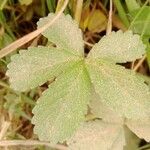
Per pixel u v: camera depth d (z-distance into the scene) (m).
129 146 0.17
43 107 0.13
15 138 0.18
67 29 0.14
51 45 0.17
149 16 0.15
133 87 0.13
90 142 0.15
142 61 0.17
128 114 0.13
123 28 0.18
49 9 0.17
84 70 0.13
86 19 0.18
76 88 0.13
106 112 0.15
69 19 0.14
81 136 0.15
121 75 0.13
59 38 0.14
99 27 0.18
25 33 0.18
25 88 0.13
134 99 0.13
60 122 0.13
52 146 0.16
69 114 0.13
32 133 0.18
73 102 0.13
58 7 0.16
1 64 0.17
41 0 0.18
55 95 0.13
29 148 0.18
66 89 0.13
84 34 0.18
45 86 0.17
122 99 0.13
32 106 0.17
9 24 0.18
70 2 0.17
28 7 0.18
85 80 0.13
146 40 0.16
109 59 0.14
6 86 0.17
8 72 0.13
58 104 0.13
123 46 0.14
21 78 0.13
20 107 0.17
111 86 0.13
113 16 0.18
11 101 0.17
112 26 0.18
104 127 0.15
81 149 0.15
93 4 0.18
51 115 0.13
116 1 0.16
